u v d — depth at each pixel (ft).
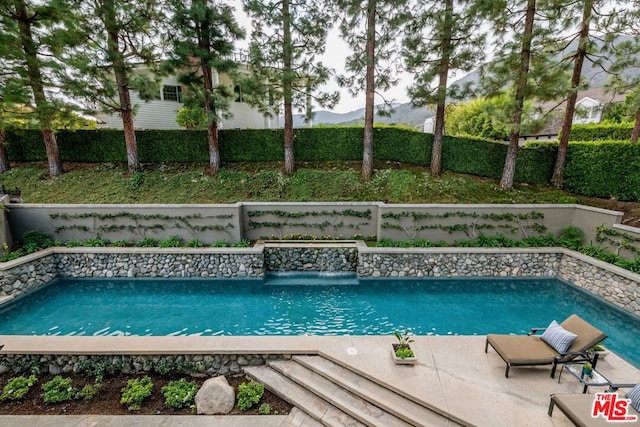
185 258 34.71
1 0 32.63
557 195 40.57
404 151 49.75
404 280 34.63
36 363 18.17
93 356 18.19
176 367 18.25
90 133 49.11
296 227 38.88
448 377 16.74
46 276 33.30
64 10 33.47
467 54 39.22
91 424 14.80
